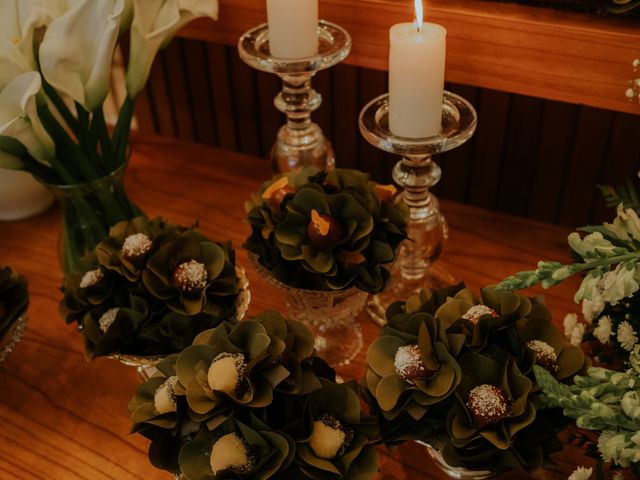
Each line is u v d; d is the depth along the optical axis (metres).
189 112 1.16
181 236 0.77
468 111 0.78
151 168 1.10
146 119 1.21
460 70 0.86
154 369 0.85
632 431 0.59
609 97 0.81
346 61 0.91
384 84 0.99
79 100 0.79
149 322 0.75
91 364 0.87
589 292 0.60
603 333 0.70
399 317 0.72
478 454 0.65
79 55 0.76
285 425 0.65
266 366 0.66
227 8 0.94
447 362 0.67
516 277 0.60
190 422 0.66
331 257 0.74
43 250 1.00
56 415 0.82
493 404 0.64
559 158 0.96
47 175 0.85
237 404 0.64
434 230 0.86
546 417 0.68
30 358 0.88
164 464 0.67
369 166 1.08
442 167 1.04
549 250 0.95
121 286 0.78
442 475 0.76
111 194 0.87
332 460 0.65
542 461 0.65
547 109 0.93
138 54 0.82
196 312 0.74
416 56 0.73
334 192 0.78
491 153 1.00
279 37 0.84
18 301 0.83
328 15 0.88
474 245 0.96
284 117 1.09
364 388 0.70
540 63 0.81
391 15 0.85
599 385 0.60
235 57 1.06
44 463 0.78
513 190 1.02
